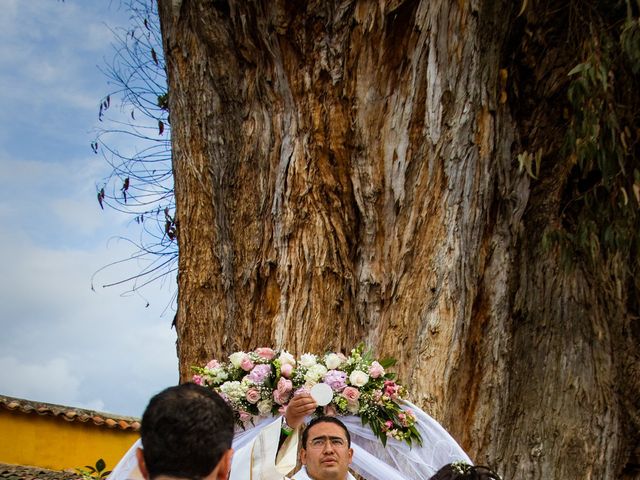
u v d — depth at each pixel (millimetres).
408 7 7316
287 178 7422
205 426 2199
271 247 7398
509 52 7695
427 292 6980
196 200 7789
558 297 7613
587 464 7281
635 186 7234
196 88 7898
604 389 7480
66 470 13562
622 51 7367
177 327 7793
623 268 7730
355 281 7195
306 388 5531
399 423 5742
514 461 7262
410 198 7188
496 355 7227
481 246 7301
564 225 7793
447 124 7227
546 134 7750
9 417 13625
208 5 7797
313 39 7457
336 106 7371
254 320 7379
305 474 4836
